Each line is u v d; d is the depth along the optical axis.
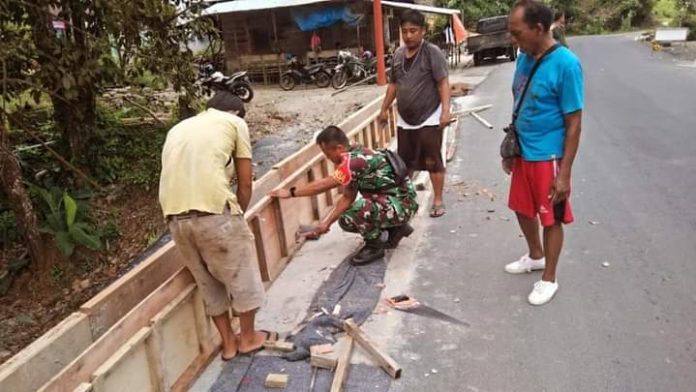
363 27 17.06
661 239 4.22
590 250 4.12
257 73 17.80
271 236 4.09
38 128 8.11
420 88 4.64
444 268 3.99
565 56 3.00
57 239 6.07
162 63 7.64
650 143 7.03
